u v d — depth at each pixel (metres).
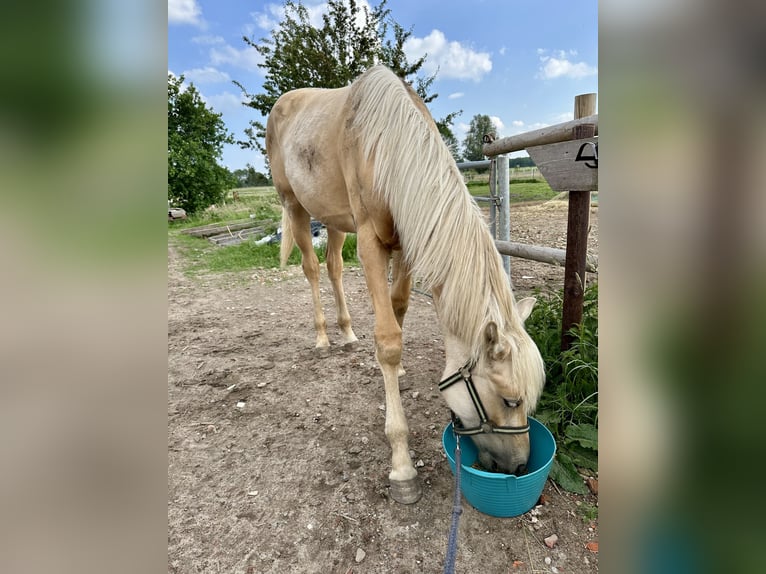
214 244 8.42
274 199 14.26
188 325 3.70
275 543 1.35
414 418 1.99
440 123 6.76
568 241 1.91
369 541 1.33
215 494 1.59
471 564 1.22
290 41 7.13
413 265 1.42
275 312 3.97
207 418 2.14
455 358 1.32
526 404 1.18
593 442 1.55
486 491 1.27
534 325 2.30
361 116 1.59
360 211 1.64
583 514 1.37
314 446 1.85
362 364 2.64
